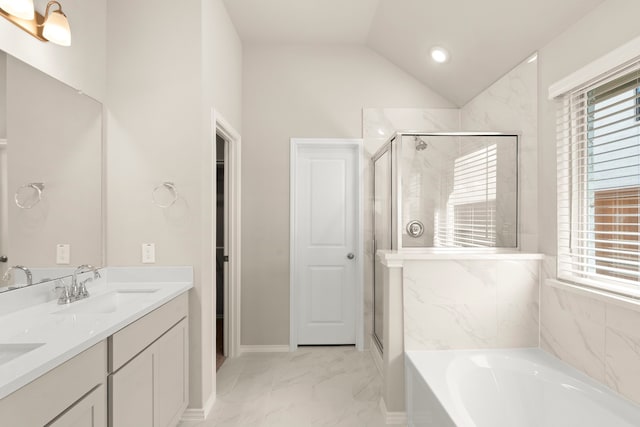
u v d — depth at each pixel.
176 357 1.98
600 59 1.71
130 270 2.17
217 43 2.55
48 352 1.08
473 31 2.47
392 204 2.52
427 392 1.75
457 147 2.41
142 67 2.19
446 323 2.18
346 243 3.47
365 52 3.39
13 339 1.21
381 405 2.35
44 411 1.03
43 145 1.73
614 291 1.68
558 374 1.85
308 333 3.47
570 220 2.03
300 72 3.37
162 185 2.17
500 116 2.68
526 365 1.98
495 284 2.19
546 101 2.17
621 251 1.66
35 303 1.68
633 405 1.55
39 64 1.71
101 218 2.14
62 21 1.65
